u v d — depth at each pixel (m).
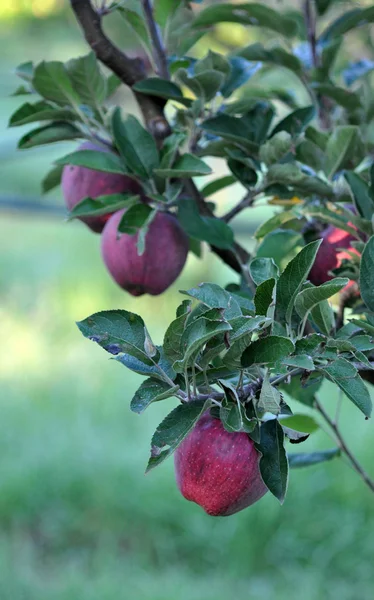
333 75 2.42
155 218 1.65
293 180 1.51
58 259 7.96
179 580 3.96
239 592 3.87
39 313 7.02
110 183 1.66
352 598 3.83
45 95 1.56
